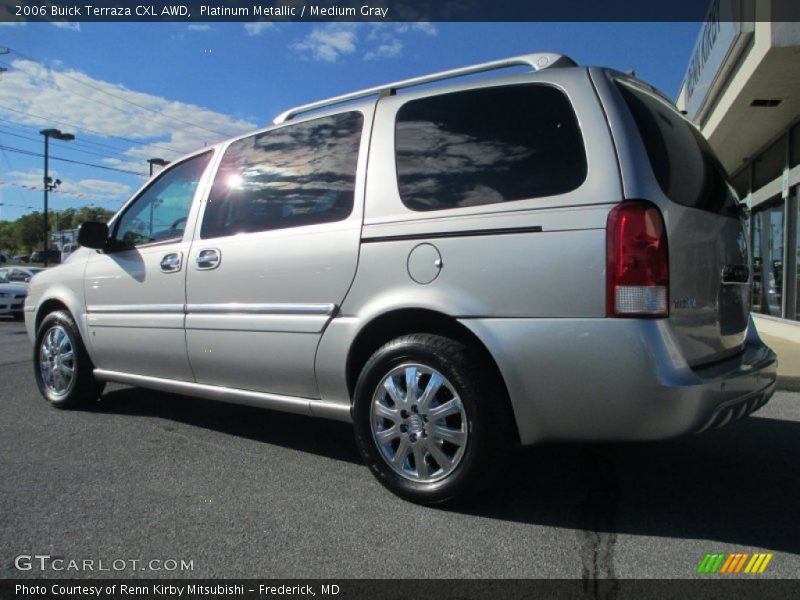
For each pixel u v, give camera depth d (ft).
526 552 8.39
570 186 8.66
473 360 9.23
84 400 16.05
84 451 12.73
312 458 12.23
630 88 9.60
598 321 8.26
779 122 30.96
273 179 11.98
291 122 12.23
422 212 9.77
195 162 13.83
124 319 14.19
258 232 11.84
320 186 11.19
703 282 9.19
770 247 35.40
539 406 8.72
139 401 17.04
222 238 12.37
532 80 9.48
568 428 8.66
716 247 9.68
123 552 8.48
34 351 16.85
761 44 22.80
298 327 10.93
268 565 8.12
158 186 14.47
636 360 8.08
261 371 11.62
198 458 12.26
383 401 10.05
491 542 8.68
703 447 12.89
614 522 9.31
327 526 9.20
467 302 9.11
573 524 9.24
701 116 34.53
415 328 10.14
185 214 13.41
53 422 14.93
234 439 13.52
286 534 8.95
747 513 9.63
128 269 14.14
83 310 15.30
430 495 9.58
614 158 8.48
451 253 9.32
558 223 8.57
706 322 9.23
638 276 8.12
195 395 13.12
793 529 9.06
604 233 8.29
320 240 10.77
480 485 9.27
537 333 8.60
